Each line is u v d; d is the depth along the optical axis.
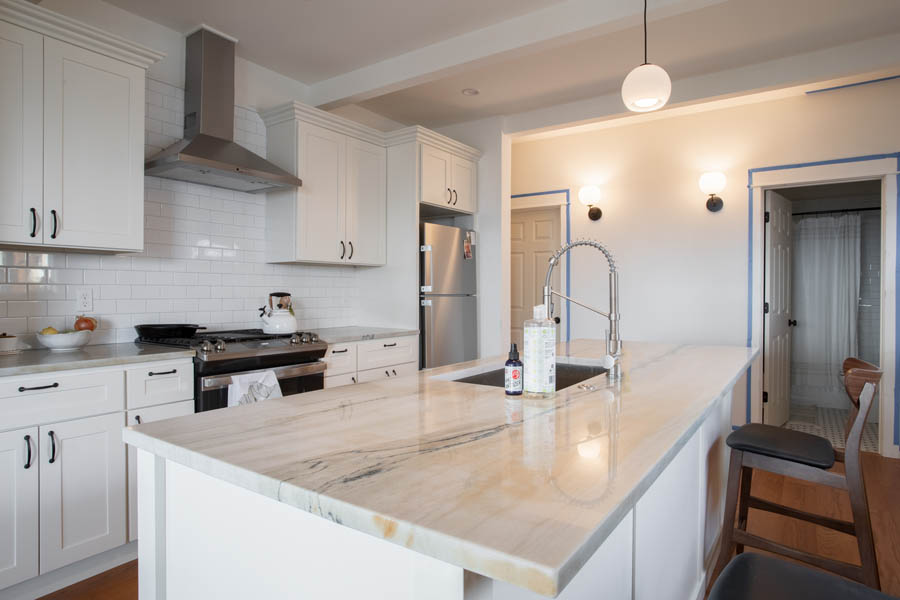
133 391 2.26
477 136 4.46
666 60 3.29
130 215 2.48
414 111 4.23
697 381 1.72
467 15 2.83
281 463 0.88
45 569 2.01
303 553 0.90
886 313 3.67
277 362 2.80
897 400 3.66
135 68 2.50
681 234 4.34
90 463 2.13
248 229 3.40
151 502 1.16
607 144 4.68
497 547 0.59
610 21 2.57
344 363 3.29
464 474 0.83
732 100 4.05
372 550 0.80
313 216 3.39
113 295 2.75
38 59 2.18
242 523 1.00
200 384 2.46
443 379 1.78
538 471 0.85
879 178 3.72
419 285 3.89
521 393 1.44
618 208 4.61
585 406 1.33
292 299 3.69
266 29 2.97
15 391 1.93
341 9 2.76
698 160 4.28
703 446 1.94
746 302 4.10
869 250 5.38
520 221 5.32
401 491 0.76
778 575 1.09
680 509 1.65
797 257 5.67
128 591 2.08
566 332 4.87
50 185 2.22
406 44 3.15
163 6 2.73
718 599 1.01
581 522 0.66
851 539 2.47
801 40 3.04
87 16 2.63
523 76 3.54
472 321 4.33
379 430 1.09
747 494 2.18
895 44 2.98
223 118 3.02
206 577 1.07
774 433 1.98
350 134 3.66
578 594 0.97
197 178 2.96
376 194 3.89
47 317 2.51
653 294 4.45
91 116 2.35
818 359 5.56
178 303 3.03
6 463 1.91
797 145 3.90
